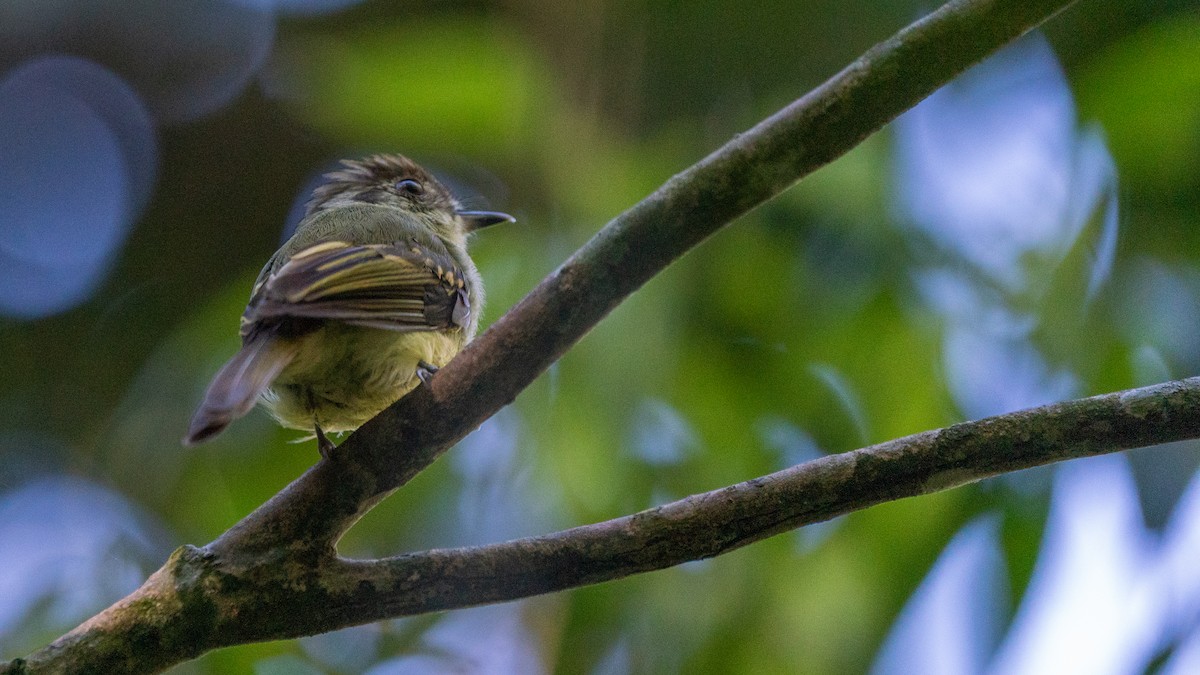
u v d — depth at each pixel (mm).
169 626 6012
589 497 9055
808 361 10219
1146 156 9883
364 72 9898
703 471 9867
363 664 11305
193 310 14922
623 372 9227
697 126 12195
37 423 14648
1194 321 10047
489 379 6371
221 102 15367
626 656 10148
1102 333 9867
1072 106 10789
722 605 9711
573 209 9922
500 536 9562
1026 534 9602
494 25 11594
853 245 10312
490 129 9953
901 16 12547
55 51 15562
